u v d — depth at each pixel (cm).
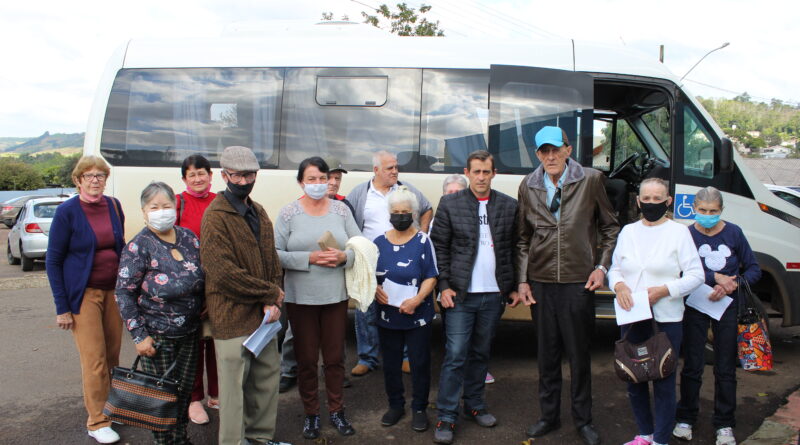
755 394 488
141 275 343
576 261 377
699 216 391
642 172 639
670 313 353
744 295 397
